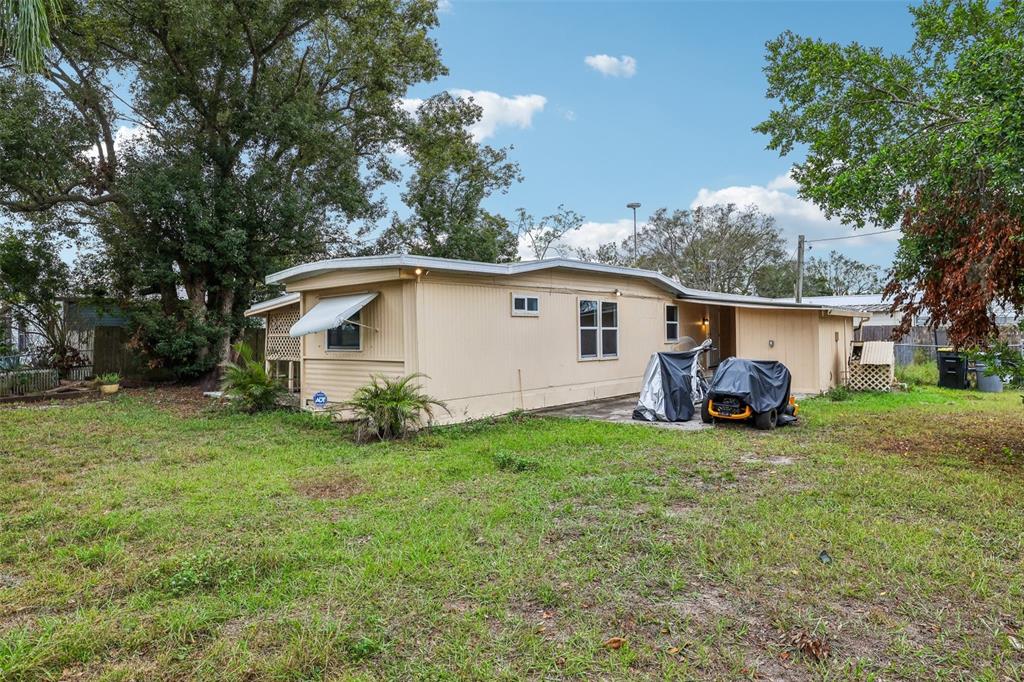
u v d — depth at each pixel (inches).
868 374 564.7
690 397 386.0
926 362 722.8
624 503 200.1
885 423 366.6
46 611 128.4
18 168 547.5
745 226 1376.7
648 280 555.5
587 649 111.1
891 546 157.9
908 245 273.9
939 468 245.3
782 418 364.8
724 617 122.5
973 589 133.0
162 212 600.4
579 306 482.3
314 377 438.0
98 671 105.1
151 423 387.5
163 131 652.7
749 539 164.7
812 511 188.2
